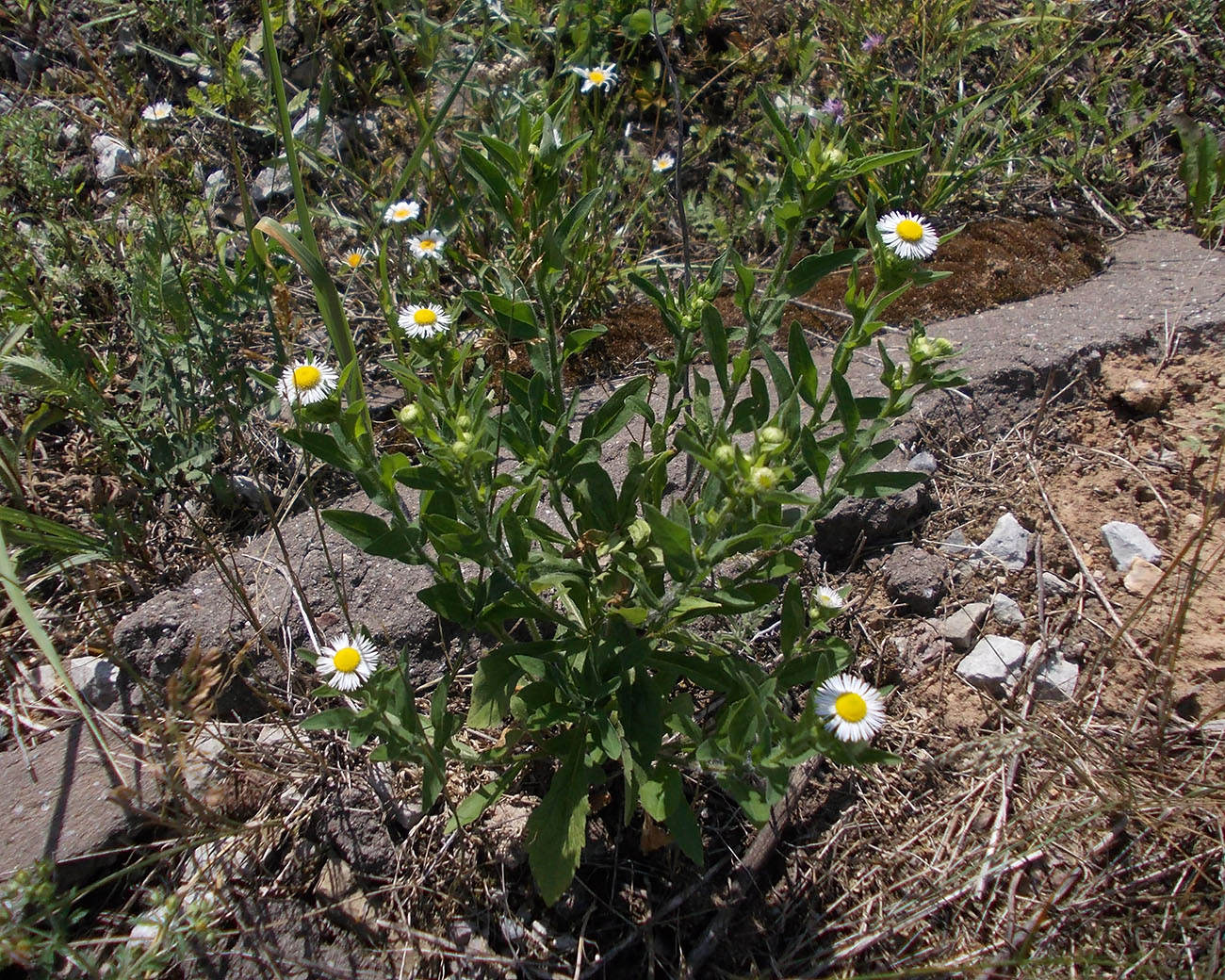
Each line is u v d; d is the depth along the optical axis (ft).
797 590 0.92
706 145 1.80
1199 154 1.83
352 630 0.96
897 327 1.62
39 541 1.24
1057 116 1.88
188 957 0.96
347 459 0.89
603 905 1.05
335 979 0.98
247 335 1.51
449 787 1.11
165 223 1.40
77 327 1.44
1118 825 1.08
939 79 2.02
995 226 1.82
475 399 0.89
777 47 1.96
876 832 1.11
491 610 0.96
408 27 1.68
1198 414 1.47
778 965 1.02
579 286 1.55
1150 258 1.76
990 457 1.44
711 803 1.12
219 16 1.94
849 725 0.82
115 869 1.02
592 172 1.66
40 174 1.49
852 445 0.91
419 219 1.65
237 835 1.04
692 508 1.16
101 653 1.19
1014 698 1.21
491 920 1.04
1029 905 1.04
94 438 1.41
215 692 1.15
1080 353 1.52
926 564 1.31
